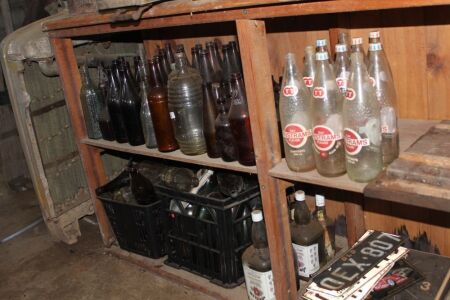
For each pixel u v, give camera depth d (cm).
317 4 113
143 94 180
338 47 125
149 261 207
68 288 203
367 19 155
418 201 101
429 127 143
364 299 129
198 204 174
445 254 168
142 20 153
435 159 111
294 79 129
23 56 200
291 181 150
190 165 204
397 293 129
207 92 157
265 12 122
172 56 195
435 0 97
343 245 192
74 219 237
